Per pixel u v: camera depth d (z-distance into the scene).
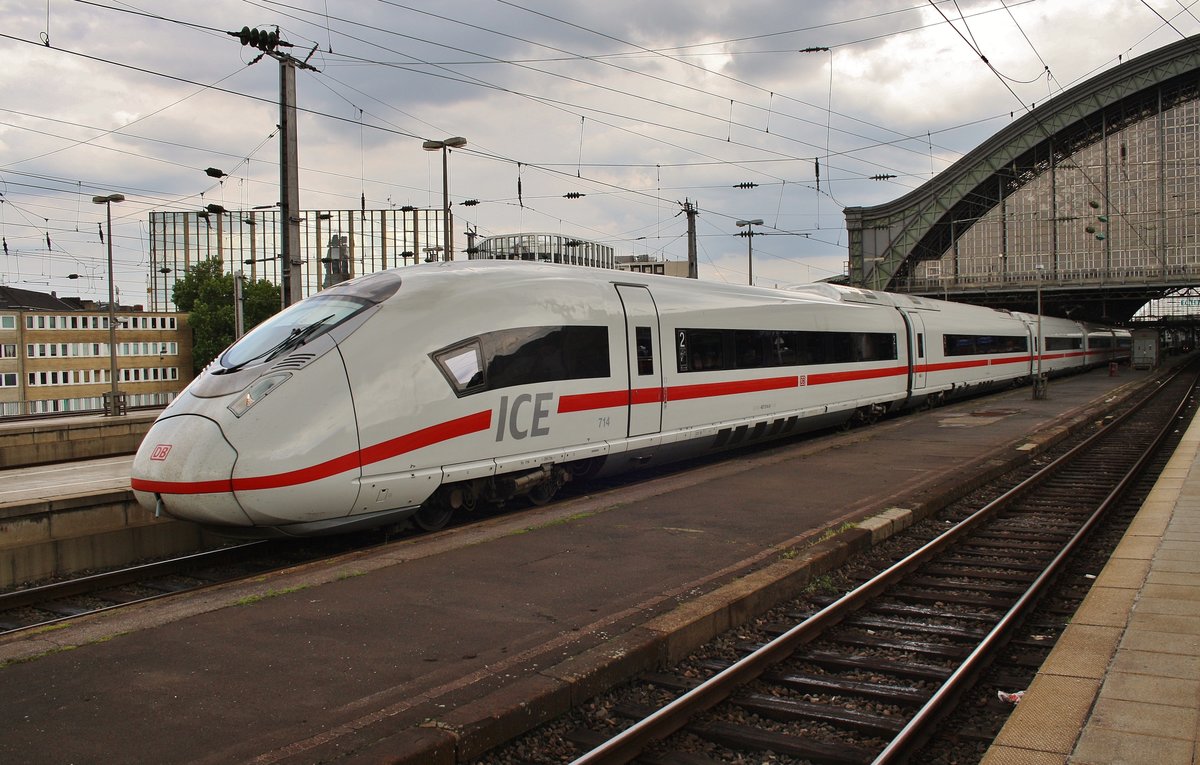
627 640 5.98
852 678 6.17
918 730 5.10
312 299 10.57
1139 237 62.59
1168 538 9.47
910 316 24.70
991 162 64.75
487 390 10.70
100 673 5.59
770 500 11.63
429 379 10.04
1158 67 59.12
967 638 7.06
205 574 9.90
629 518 10.47
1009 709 5.67
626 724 5.20
